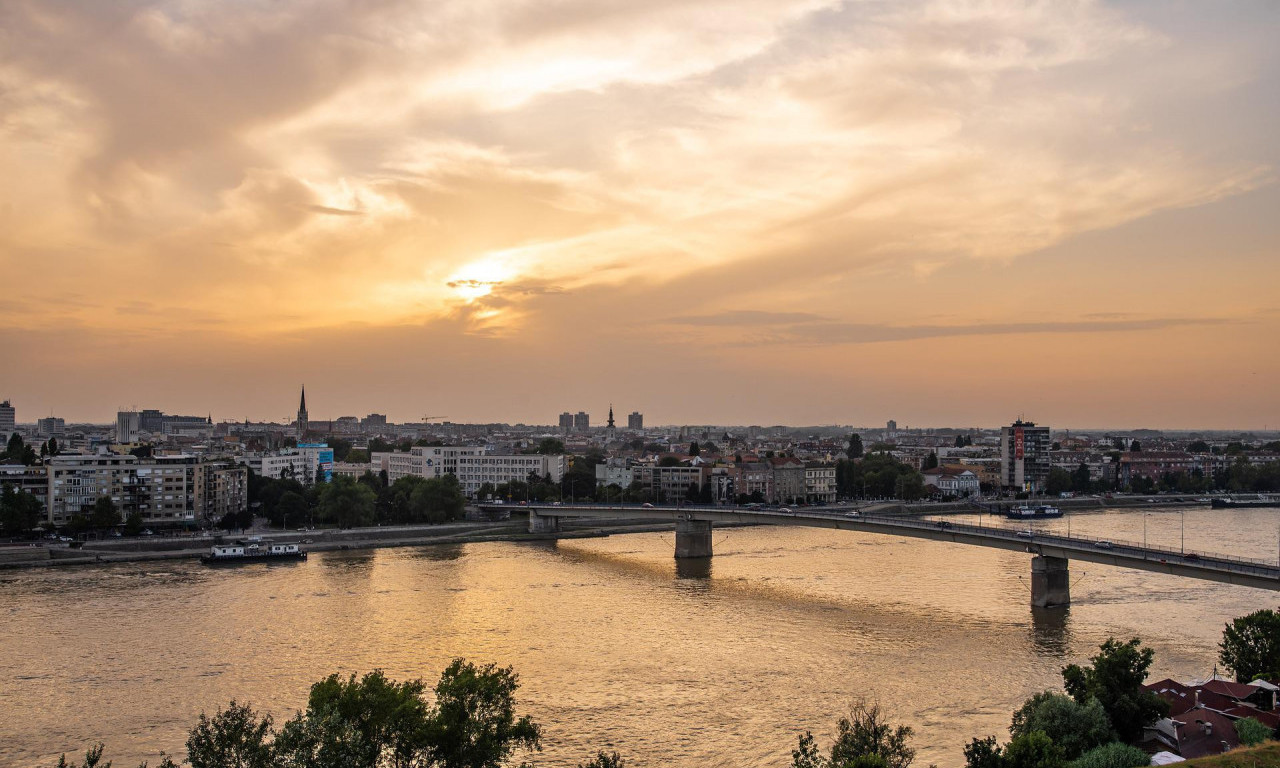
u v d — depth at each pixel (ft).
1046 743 331.57
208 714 452.76
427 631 615.98
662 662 540.52
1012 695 479.82
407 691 331.16
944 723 437.58
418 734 313.12
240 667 530.27
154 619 649.20
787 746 411.54
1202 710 382.63
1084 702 385.91
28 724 442.09
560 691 486.79
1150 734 376.07
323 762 281.74
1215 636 597.93
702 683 500.33
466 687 329.72
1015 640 591.78
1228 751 334.85
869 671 522.88
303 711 455.63
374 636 602.03
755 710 458.09
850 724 366.02
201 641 587.27
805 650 567.18
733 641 589.73
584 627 628.69
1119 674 386.73
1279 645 446.60
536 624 638.12
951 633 610.65
